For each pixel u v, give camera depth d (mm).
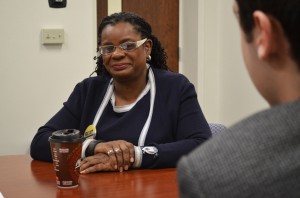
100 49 1634
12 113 2529
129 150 1374
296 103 484
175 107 1628
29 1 2484
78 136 1141
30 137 2578
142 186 1185
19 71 2514
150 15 3307
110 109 1673
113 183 1214
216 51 3457
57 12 2547
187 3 3412
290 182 453
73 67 2621
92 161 1344
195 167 480
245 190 457
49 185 1187
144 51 1650
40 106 2576
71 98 1764
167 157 1407
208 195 464
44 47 2545
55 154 1134
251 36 531
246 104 3205
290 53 496
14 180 1238
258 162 463
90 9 2625
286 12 478
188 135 1578
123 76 1601
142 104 1643
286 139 466
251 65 548
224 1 3348
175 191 1139
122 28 1581
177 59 3459
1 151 2533
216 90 3488
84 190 1144
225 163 472
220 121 3496
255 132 479
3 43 2467
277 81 521
